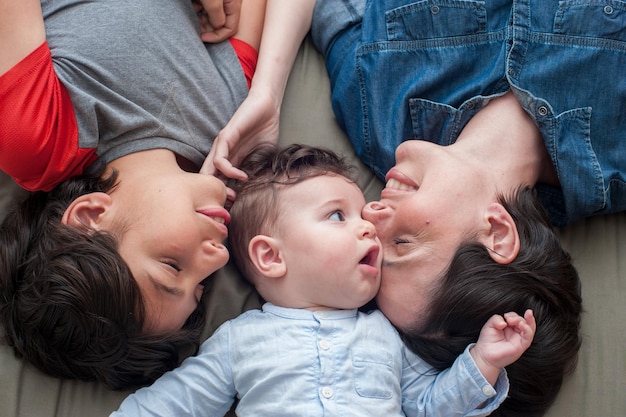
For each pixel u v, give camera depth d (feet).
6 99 3.66
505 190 4.00
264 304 4.12
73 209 3.72
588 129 4.10
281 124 4.67
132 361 3.84
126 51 4.00
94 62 3.92
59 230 3.69
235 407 4.10
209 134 4.23
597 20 4.09
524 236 3.89
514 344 3.69
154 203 3.68
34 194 4.05
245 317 4.04
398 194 3.98
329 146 4.64
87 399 4.09
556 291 3.88
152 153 3.98
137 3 4.14
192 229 3.66
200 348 4.01
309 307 3.97
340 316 3.95
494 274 3.78
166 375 3.90
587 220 4.48
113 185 3.84
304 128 4.67
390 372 3.87
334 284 3.85
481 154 4.08
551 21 4.13
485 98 4.18
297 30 4.66
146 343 3.78
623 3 4.08
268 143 4.44
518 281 3.79
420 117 4.33
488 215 3.86
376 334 3.94
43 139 3.71
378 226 3.99
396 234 3.93
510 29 4.18
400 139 4.34
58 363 3.90
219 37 4.50
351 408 3.68
